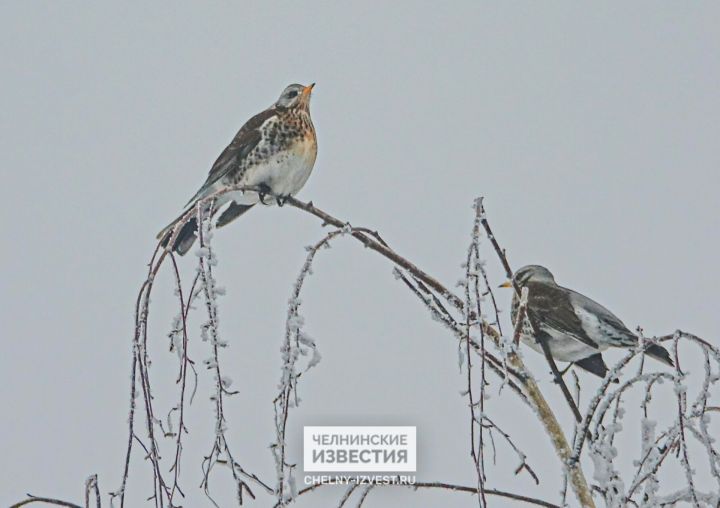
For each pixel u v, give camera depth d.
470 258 6.73
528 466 6.12
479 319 6.46
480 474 5.99
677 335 6.43
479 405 6.16
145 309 6.42
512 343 6.99
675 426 6.33
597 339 12.34
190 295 6.29
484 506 5.90
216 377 6.07
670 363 11.06
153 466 6.05
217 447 6.06
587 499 7.03
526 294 7.86
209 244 6.34
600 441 6.78
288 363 6.39
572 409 8.10
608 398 6.77
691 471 5.84
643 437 6.63
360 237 7.79
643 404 6.66
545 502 7.17
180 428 6.07
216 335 6.11
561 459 7.50
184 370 6.14
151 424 6.16
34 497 6.71
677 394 6.13
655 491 6.50
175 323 6.32
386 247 7.95
